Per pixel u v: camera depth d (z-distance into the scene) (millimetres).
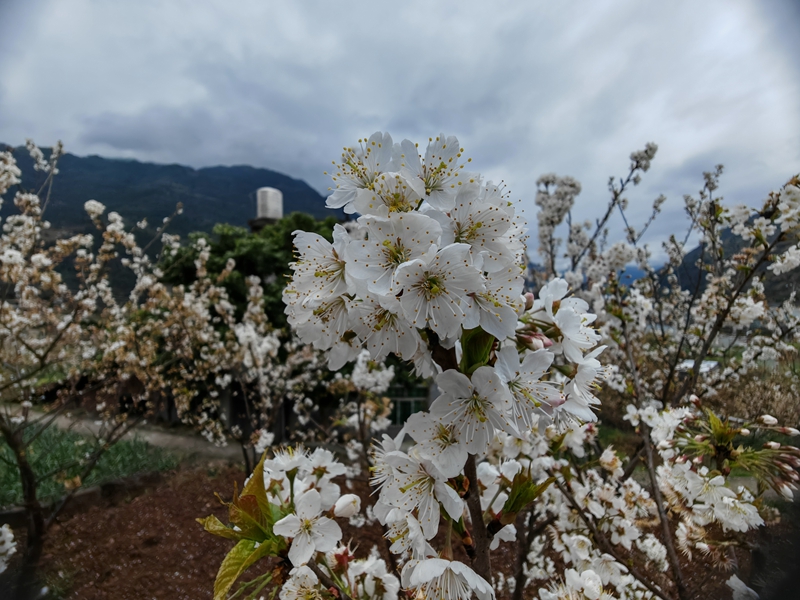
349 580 1639
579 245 7941
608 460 2582
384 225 1105
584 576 1820
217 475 7555
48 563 4926
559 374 1414
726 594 2570
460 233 1209
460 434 1129
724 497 2080
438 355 1214
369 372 6449
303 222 10969
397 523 1334
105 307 7852
